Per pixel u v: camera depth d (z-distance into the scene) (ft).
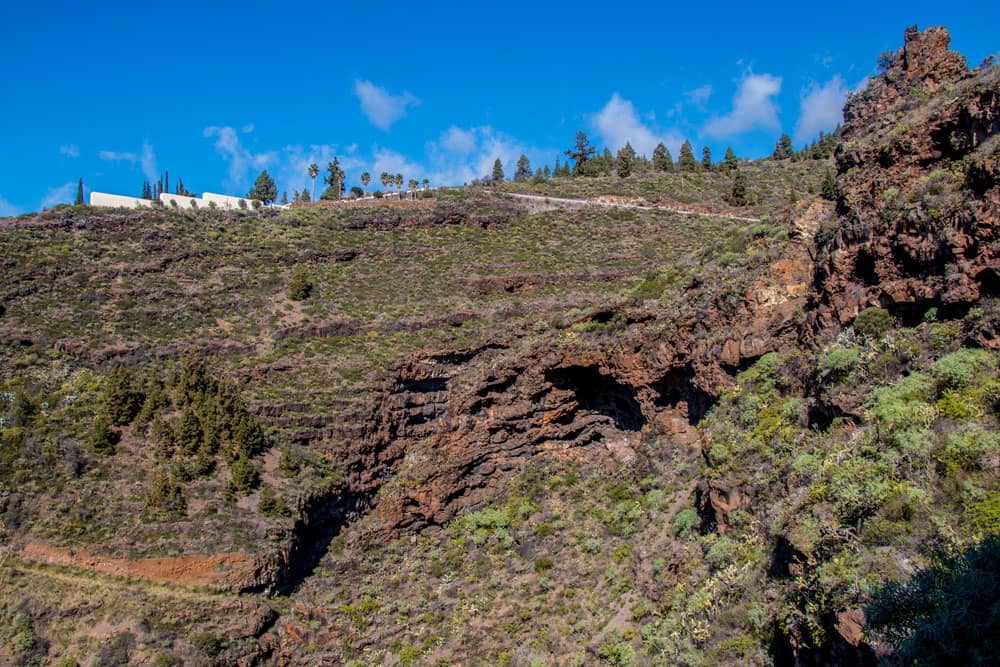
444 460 177.99
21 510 139.85
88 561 135.54
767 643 85.30
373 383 185.68
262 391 180.34
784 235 147.84
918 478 75.25
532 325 204.33
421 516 171.83
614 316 176.55
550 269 251.39
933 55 130.31
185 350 192.03
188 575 138.10
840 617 68.64
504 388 184.96
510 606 143.13
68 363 178.29
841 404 96.58
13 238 219.00
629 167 419.74
